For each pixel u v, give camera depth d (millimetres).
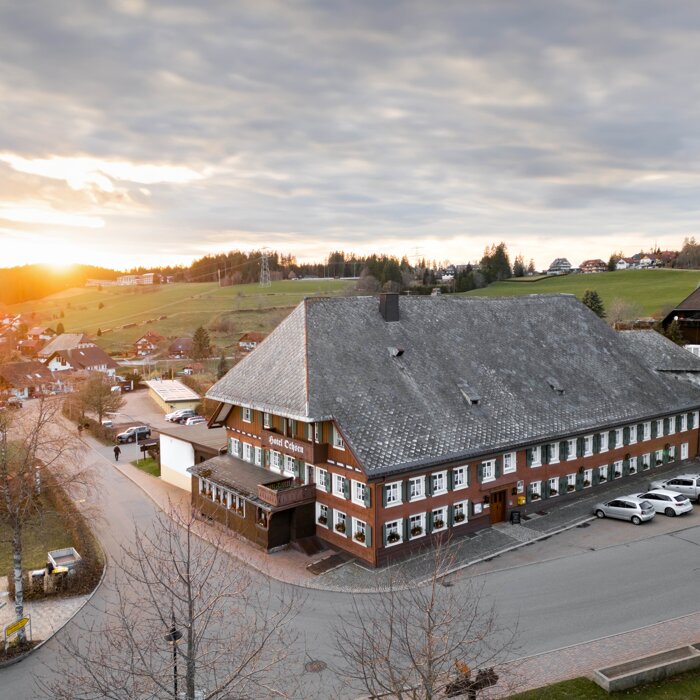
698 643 25766
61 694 18969
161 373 137500
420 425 39406
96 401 85625
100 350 154000
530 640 27016
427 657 17734
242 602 31125
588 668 24719
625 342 58469
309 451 38531
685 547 36938
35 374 121688
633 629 27781
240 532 41812
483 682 19219
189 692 17594
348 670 24922
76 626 30750
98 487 54875
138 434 78375
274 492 38094
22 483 34781
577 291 156500
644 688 23109
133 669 18141
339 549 38188
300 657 26391
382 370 42406
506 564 35531
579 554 36531
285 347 44188
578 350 54344
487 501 40875
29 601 33656
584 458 46781
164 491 54250
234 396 44312
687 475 47219
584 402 48500
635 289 148500
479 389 44688
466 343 48719
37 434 37062
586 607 29953
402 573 34812
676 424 54281
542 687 23328
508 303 55250
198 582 24484
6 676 26922
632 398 51375
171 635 18797
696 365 58375
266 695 22734
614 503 42062
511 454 42250
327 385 39344
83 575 35562
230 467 46000
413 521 37500
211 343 162750
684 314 91750
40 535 43969
